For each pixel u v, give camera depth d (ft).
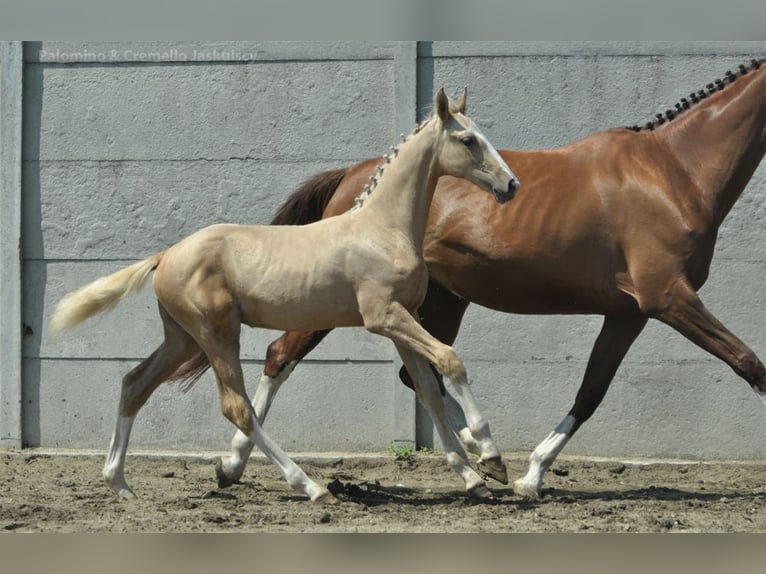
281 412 40.65
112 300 29.40
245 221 41.29
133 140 41.55
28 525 26.07
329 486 31.68
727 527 26.71
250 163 41.27
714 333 30.19
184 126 41.45
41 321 41.57
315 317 28.84
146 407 41.14
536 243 31.22
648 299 30.58
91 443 41.29
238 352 29.04
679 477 36.94
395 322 28.09
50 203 41.68
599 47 40.19
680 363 39.70
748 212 39.52
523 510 28.86
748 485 35.17
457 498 31.22
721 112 31.30
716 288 39.60
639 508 29.50
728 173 31.01
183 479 35.91
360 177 33.50
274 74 41.22
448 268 32.48
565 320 39.99
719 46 39.88
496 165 28.43
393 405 40.22
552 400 39.96
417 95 40.73
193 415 40.98
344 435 40.50
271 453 28.99
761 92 30.96
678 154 31.32
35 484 33.78
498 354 40.16
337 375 40.52
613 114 40.14
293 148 41.16
